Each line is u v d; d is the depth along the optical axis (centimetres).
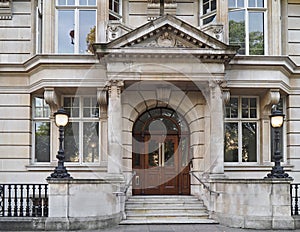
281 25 1580
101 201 1153
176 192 1481
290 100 1556
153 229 1125
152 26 1272
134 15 1541
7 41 1538
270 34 1498
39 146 1536
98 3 1441
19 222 1086
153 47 1250
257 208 1160
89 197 1134
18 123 1507
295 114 1551
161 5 1538
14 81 1516
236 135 1548
